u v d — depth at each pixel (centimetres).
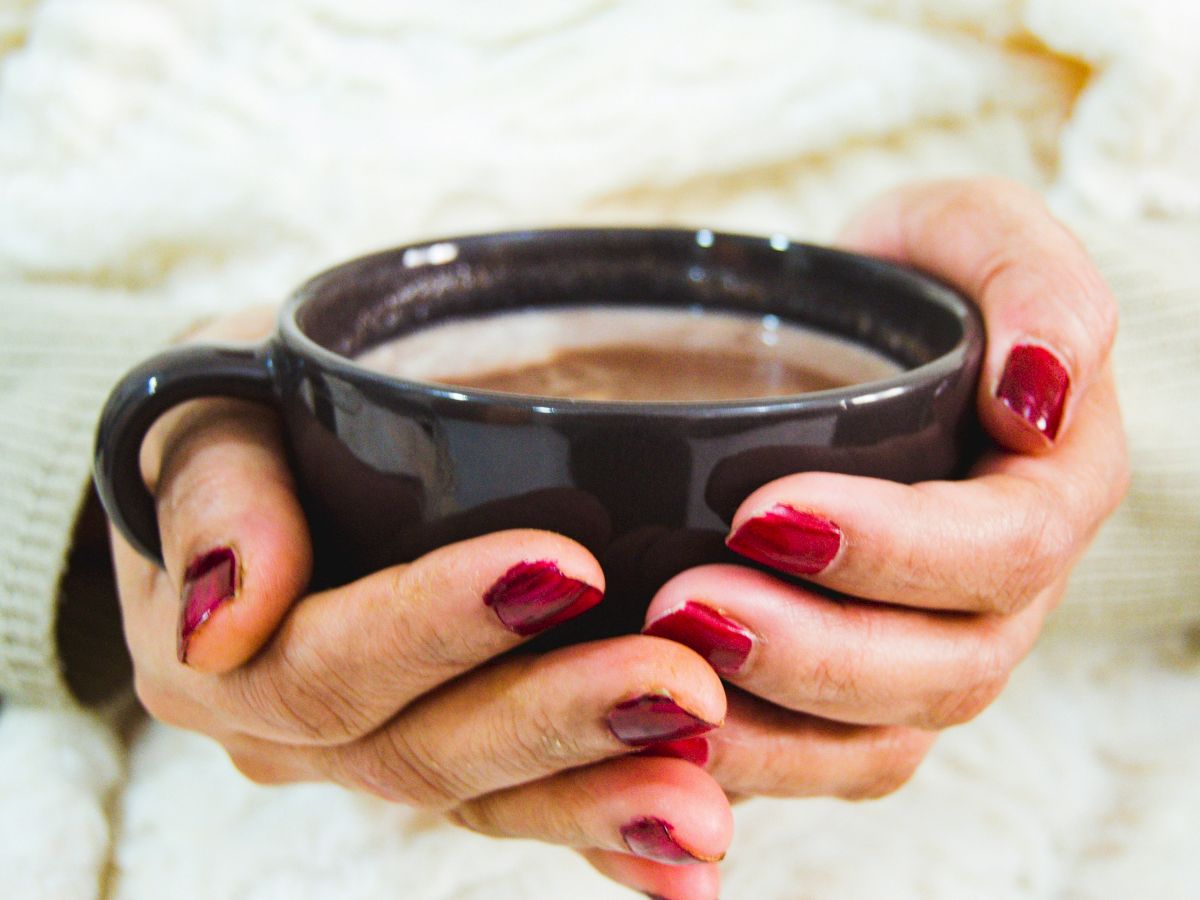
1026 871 30
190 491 25
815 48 52
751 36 52
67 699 31
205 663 24
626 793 24
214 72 52
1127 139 48
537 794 25
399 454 22
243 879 29
